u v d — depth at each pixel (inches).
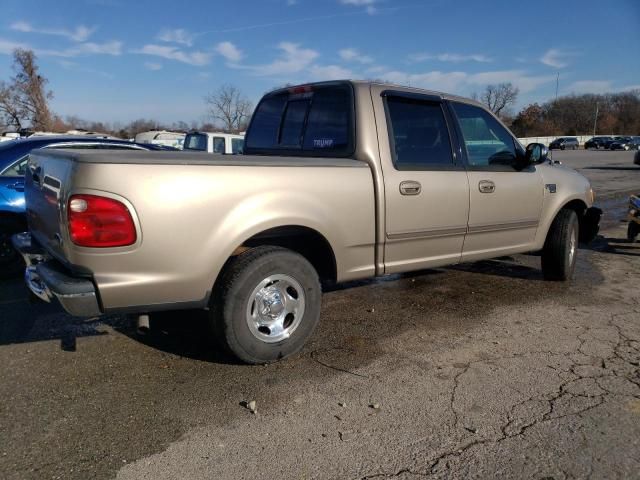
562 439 110.0
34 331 166.7
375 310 190.4
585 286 225.5
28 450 104.8
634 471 99.8
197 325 171.0
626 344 160.7
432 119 174.1
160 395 126.9
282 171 136.5
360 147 154.9
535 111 3344.0
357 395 127.6
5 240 224.8
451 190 173.5
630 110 3934.5
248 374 138.0
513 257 279.9
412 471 99.5
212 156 129.8
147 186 117.3
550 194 213.9
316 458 103.3
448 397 127.0
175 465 100.7
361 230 153.4
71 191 114.1
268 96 196.4
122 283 118.2
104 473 98.2
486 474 98.7
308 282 143.9
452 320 180.5
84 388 130.1
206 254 125.2
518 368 143.0
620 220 429.7
